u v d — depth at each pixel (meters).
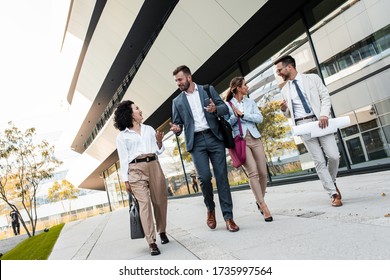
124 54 13.15
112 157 24.98
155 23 11.10
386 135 6.09
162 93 12.30
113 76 15.34
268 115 8.90
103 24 11.86
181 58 9.92
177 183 16.09
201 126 4.18
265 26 7.98
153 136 4.34
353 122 6.69
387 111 5.99
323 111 4.07
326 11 6.85
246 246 3.24
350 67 6.55
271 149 9.09
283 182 8.81
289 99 4.37
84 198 55.78
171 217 7.68
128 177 4.08
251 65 9.27
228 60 9.66
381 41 5.94
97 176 35.16
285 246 2.95
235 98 4.57
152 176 4.16
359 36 6.30
